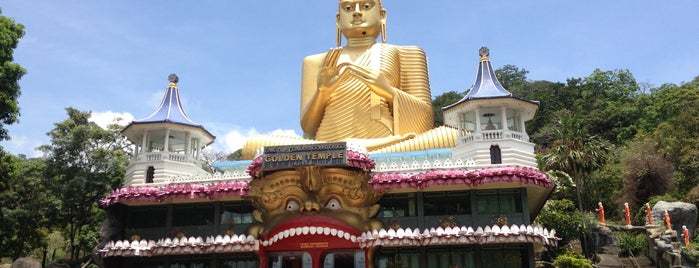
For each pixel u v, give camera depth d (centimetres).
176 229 2697
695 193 4200
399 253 2566
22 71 3158
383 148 3123
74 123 4216
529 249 2453
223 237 2627
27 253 4594
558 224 3756
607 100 8000
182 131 3091
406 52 3938
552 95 8100
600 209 4034
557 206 3981
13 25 3219
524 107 2814
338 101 3594
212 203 2752
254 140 3356
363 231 2489
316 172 2444
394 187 2431
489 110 2877
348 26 4012
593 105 7838
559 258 3027
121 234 2748
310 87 3872
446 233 2370
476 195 2570
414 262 2545
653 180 4616
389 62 3797
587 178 4734
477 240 2359
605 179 4984
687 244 3334
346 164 2378
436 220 2520
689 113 5259
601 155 4453
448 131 3139
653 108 6794
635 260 3559
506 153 2661
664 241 3366
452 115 2945
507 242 2417
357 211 2522
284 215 2514
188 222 2748
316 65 3931
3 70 3067
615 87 8488
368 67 3734
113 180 4078
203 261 2725
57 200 3881
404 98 3444
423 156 2864
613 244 3744
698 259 3131
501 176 2378
